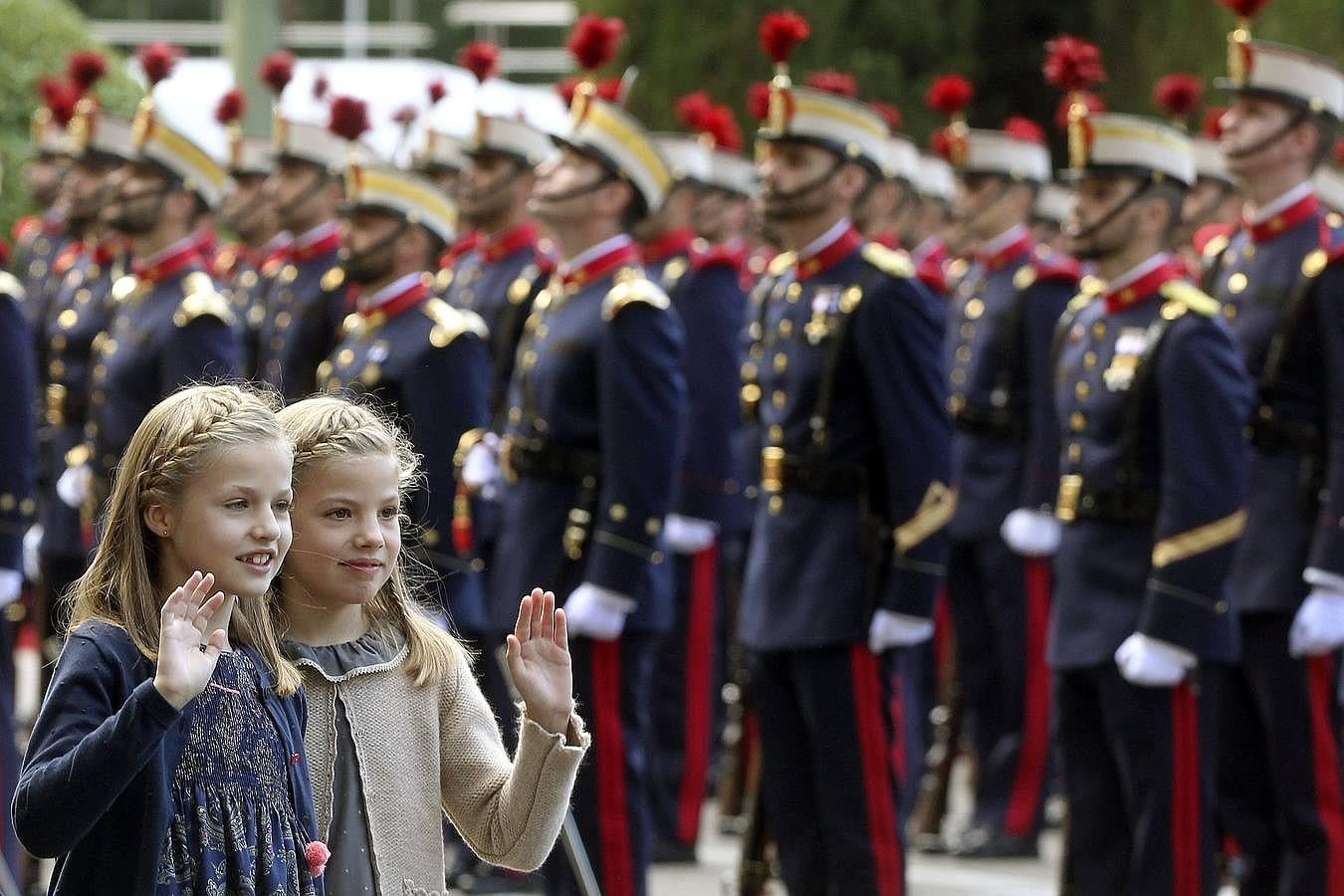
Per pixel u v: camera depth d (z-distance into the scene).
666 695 31.78
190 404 12.86
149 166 30.78
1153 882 22.72
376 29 77.38
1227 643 22.39
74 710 12.31
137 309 30.97
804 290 24.12
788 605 23.53
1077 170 23.83
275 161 34.84
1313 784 23.91
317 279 34.41
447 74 56.03
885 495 23.61
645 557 23.91
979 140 35.09
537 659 13.73
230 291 38.94
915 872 30.75
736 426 32.62
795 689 24.05
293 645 13.70
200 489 12.63
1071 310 24.58
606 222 25.38
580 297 25.06
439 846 13.84
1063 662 23.44
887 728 23.52
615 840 23.94
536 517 24.84
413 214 27.23
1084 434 23.67
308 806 12.95
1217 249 25.98
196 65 61.50
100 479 30.92
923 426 23.16
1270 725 24.17
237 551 12.67
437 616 24.38
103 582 12.84
